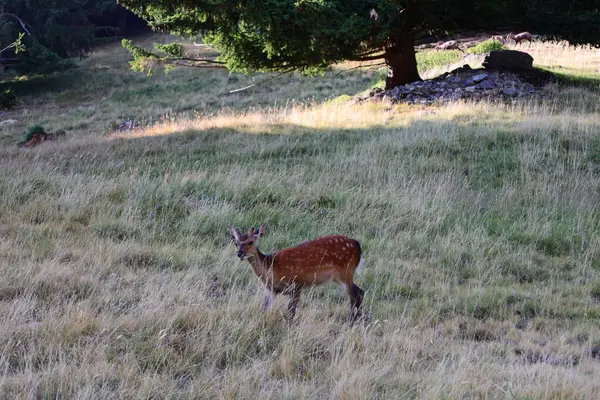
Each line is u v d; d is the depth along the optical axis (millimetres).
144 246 14773
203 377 8914
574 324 12078
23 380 8312
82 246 14617
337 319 11664
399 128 26578
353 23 29375
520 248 15742
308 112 31844
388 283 13297
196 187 18875
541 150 22625
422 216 17203
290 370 9234
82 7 75500
